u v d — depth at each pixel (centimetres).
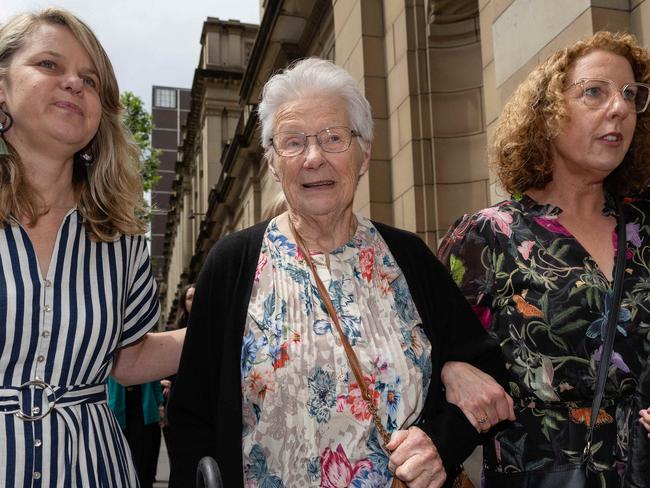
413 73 641
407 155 641
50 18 181
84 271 183
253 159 1791
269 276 183
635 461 168
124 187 200
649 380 171
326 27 1068
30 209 174
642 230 195
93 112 184
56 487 164
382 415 174
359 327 179
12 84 174
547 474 178
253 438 172
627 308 182
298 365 171
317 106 185
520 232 197
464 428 175
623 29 323
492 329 198
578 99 196
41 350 169
